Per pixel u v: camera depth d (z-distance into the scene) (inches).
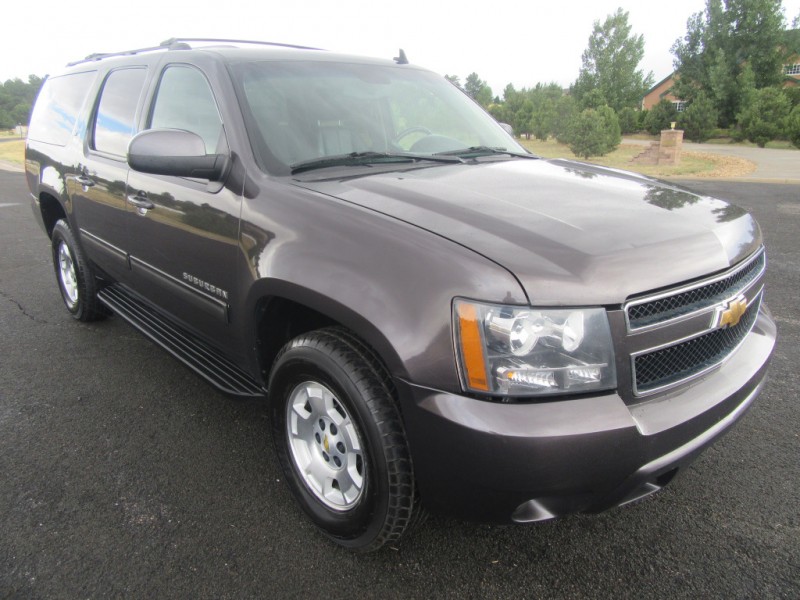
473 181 97.7
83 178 149.3
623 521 95.7
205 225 103.7
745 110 1438.2
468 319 68.3
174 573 85.0
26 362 154.3
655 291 73.1
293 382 89.9
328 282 79.4
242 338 101.5
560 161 124.8
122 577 84.2
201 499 101.3
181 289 116.4
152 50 141.1
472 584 83.3
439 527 94.7
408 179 97.2
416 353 70.7
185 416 128.3
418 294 71.7
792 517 95.7
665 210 88.1
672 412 73.9
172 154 96.9
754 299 94.5
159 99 126.4
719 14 1850.4
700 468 108.8
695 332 77.8
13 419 126.6
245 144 100.4
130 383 143.0
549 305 67.8
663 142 835.4
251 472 109.0
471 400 68.7
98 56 173.2
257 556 88.4
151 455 114.0
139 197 122.7
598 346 69.1
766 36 1812.3
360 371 77.5
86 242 156.0
